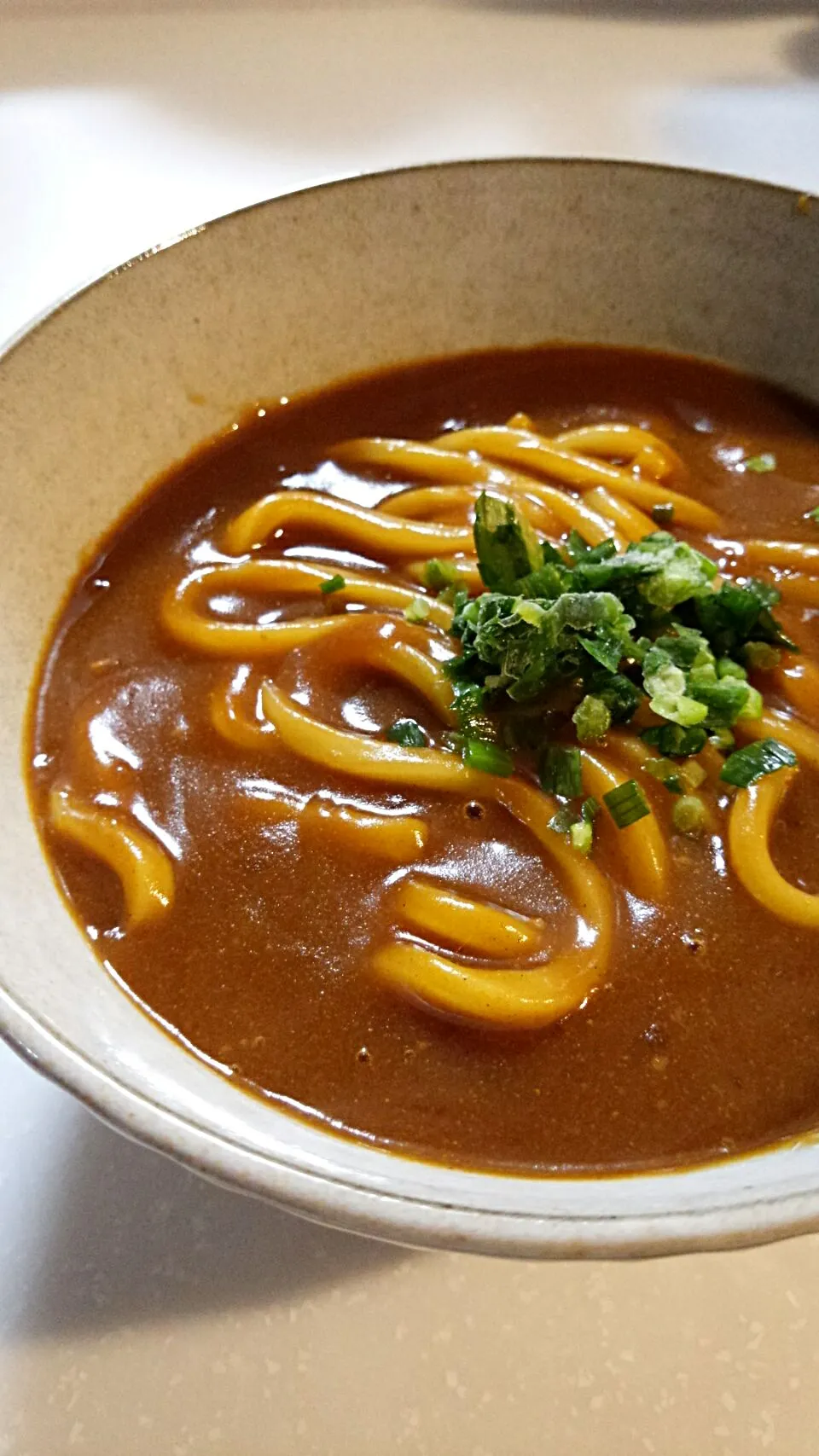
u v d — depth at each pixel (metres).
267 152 0.32
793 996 0.16
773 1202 0.12
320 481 0.23
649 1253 0.12
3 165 0.32
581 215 0.23
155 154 0.32
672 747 0.18
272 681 0.19
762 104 0.34
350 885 0.17
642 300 0.24
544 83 0.35
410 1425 0.15
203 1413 0.15
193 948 0.17
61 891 0.17
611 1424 0.15
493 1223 0.12
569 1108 0.15
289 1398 0.15
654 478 0.23
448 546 0.21
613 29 0.37
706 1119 0.15
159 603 0.21
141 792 0.18
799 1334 0.15
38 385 0.20
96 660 0.20
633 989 0.16
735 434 0.24
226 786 0.18
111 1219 0.16
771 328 0.24
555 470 0.23
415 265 0.23
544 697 0.18
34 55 0.36
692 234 0.23
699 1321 0.15
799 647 0.20
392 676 0.20
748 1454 0.15
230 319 0.22
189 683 0.20
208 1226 0.16
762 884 0.17
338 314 0.23
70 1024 0.14
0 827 0.17
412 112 0.34
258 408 0.23
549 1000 0.16
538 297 0.24
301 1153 0.12
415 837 0.17
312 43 0.37
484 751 0.18
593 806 0.18
